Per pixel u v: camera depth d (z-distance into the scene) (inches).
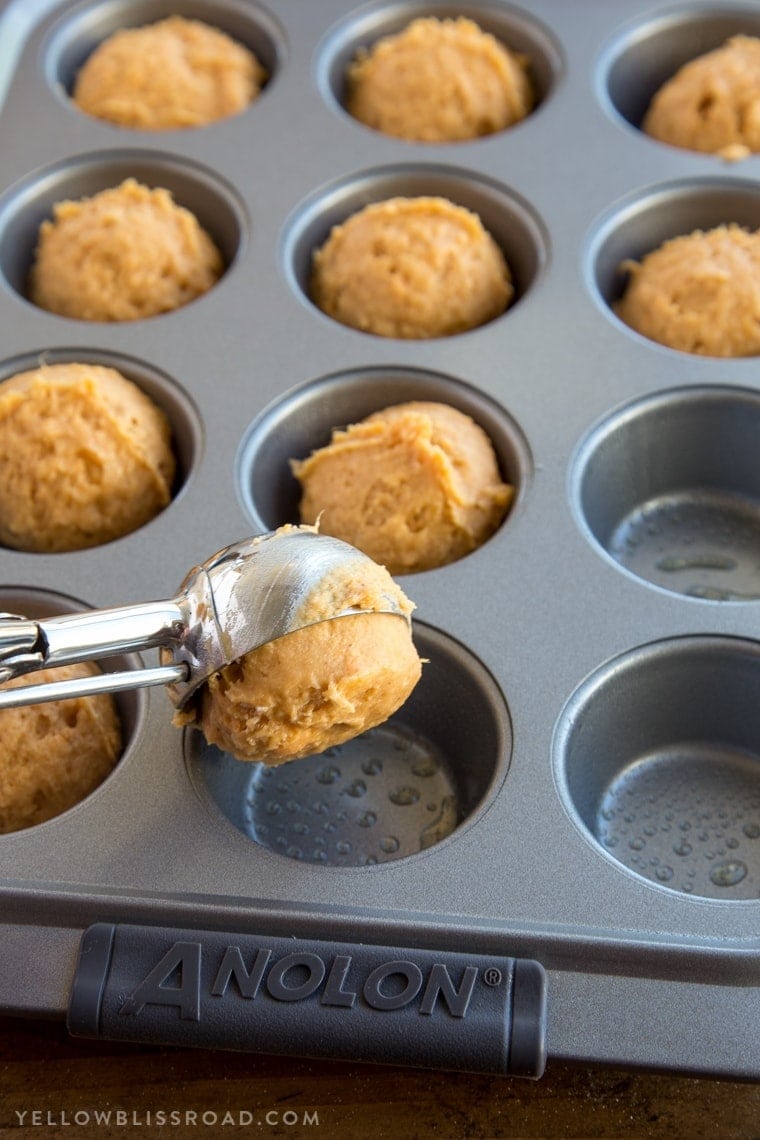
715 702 21.8
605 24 27.3
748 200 25.3
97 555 22.0
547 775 20.4
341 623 19.2
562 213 25.1
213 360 23.7
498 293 24.7
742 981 19.2
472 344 23.8
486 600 21.5
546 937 19.3
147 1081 19.9
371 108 26.8
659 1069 18.9
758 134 26.0
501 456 23.2
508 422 23.1
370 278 24.4
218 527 22.2
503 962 19.1
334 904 19.6
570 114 26.2
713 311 24.2
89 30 27.7
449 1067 18.9
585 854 19.9
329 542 19.5
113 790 20.3
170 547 22.0
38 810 20.9
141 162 25.9
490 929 19.4
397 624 19.5
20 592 21.9
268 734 19.3
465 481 22.6
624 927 19.4
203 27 27.5
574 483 22.5
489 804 20.2
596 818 21.7
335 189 25.5
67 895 19.6
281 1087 19.9
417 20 27.3
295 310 24.1
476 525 22.6
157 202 25.1
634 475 24.0
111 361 23.8
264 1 27.7
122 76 26.7
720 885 21.1
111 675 19.0
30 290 25.1
